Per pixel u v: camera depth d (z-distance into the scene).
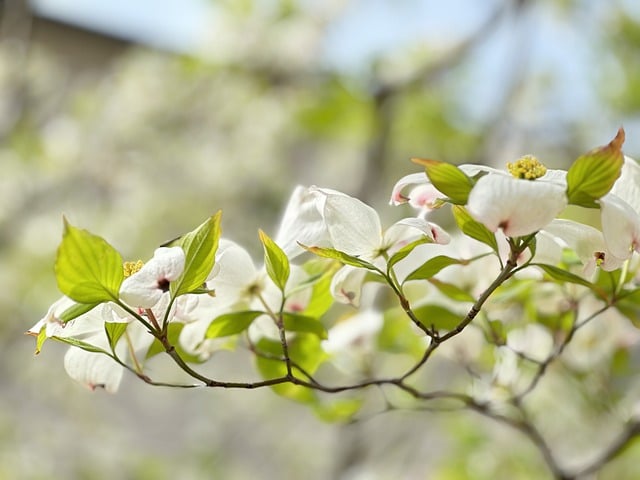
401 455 1.84
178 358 0.60
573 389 1.06
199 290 0.60
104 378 0.64
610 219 0.57
